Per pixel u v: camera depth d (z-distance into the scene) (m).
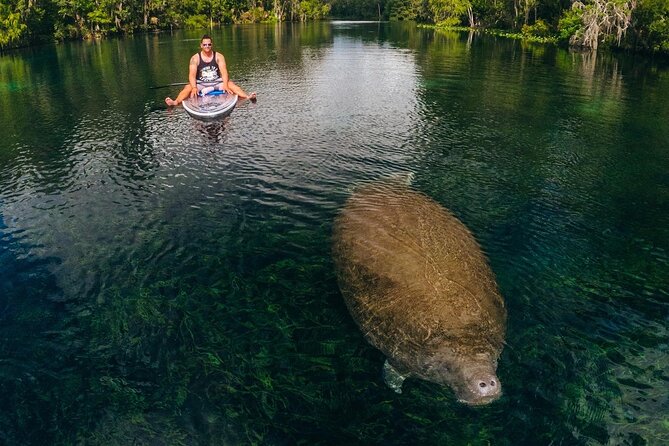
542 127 13.46
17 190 9.15
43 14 43.91
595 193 8.91
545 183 9.34
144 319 5.49
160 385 4.61
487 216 7.84
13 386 4.64
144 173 9.82
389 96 17.52
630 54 31.77
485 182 9.30
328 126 13.28
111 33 54.88
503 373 4.60
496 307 4.99
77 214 8.05
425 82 20.64
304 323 5.36
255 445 4.00
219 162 10.35
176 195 8.71
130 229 7.51
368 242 5.81
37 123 14.12
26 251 6.94
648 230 7.52
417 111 15.19
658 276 6.26
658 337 5.12
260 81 20.88
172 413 4.31
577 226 7.59
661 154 11.24
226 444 4.02
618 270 6.38
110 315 5.57
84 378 4.71
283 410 4.31
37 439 4.11
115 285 6.12
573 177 9.68
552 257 6.65
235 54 32.16
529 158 10.80
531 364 4.71
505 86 19.77
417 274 4.96
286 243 7.01
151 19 63.97
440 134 12.61
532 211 8.09
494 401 4.33
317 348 4.98
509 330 5.14
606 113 15.18
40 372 4.80
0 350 5.08
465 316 4.49
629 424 4.10
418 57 29.95
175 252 6.84
